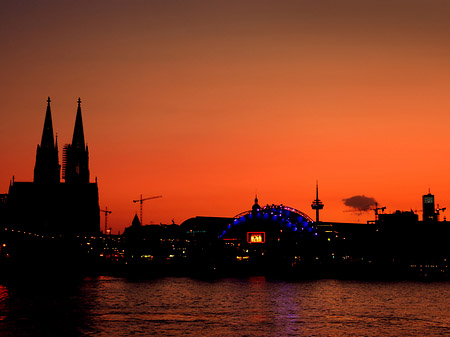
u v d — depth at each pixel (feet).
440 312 488.44
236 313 463.01
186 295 622.13
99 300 545.03
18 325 383.04
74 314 440.04
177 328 376.89
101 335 348.59
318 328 386.52
